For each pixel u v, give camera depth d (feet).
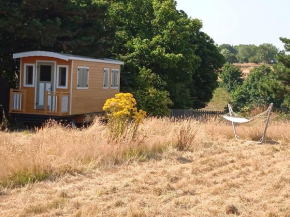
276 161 49.01
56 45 85.05
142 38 111.96
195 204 31.07
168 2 113.60
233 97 210.79
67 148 41.57
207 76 143.13
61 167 37.24
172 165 44.24
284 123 76.43
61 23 80.94
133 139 49.03
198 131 61.72
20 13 75.46
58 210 27.99
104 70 85.46
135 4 113.29
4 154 36.73
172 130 57.93
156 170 41.29
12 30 75.77
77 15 84.38
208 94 148.36
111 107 48.49
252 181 38.68
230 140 64.18
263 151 55.31
